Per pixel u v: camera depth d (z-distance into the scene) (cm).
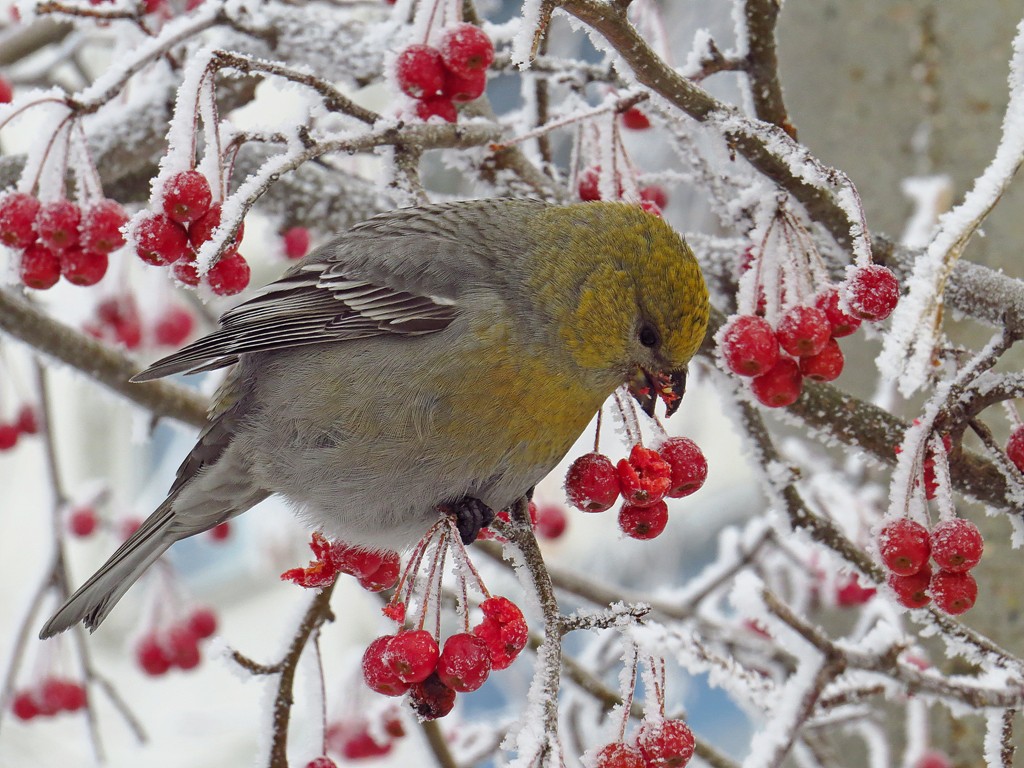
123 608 1101
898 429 402
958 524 304
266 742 362
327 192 514
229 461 397
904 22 583
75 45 649
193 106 329
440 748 471
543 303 378
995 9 566
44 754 984
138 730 578
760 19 364
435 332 376
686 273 383
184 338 698
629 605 293
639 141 714
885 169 584
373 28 473
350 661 567
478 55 363
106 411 1095
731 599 379
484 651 298
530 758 271
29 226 359
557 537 671
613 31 325
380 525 377
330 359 380
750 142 355
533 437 376
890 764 552
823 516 467
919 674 376
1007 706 369
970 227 296
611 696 479
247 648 1084
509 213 397
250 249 1003
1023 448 337
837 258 409
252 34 398
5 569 1066
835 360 338
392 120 359
